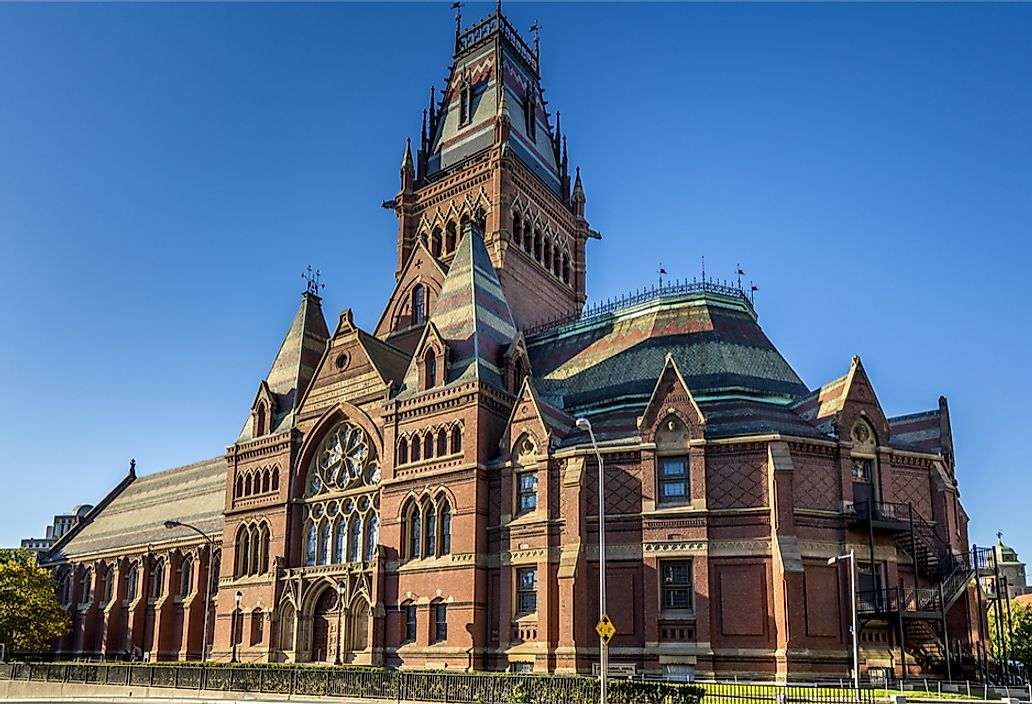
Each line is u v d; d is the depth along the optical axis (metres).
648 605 53.34
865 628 52.44
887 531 54.28
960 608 54.56
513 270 83.44
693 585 52.97
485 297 69.88
